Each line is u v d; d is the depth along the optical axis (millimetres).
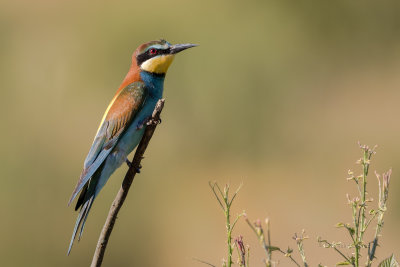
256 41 16312
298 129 15992
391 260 4312
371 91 17156
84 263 12477
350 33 18125
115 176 13211
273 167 15156
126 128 7141
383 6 18188
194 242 13125
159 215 13891
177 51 7418
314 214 12984
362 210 4199
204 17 16359
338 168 14500
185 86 15969
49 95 15891
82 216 6727
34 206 12578
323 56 17703
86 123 15570
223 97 15969
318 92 17125
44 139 14719
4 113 15336
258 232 3705
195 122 15836
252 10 16562
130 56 16453
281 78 16359
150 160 15164
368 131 15461
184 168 15227
